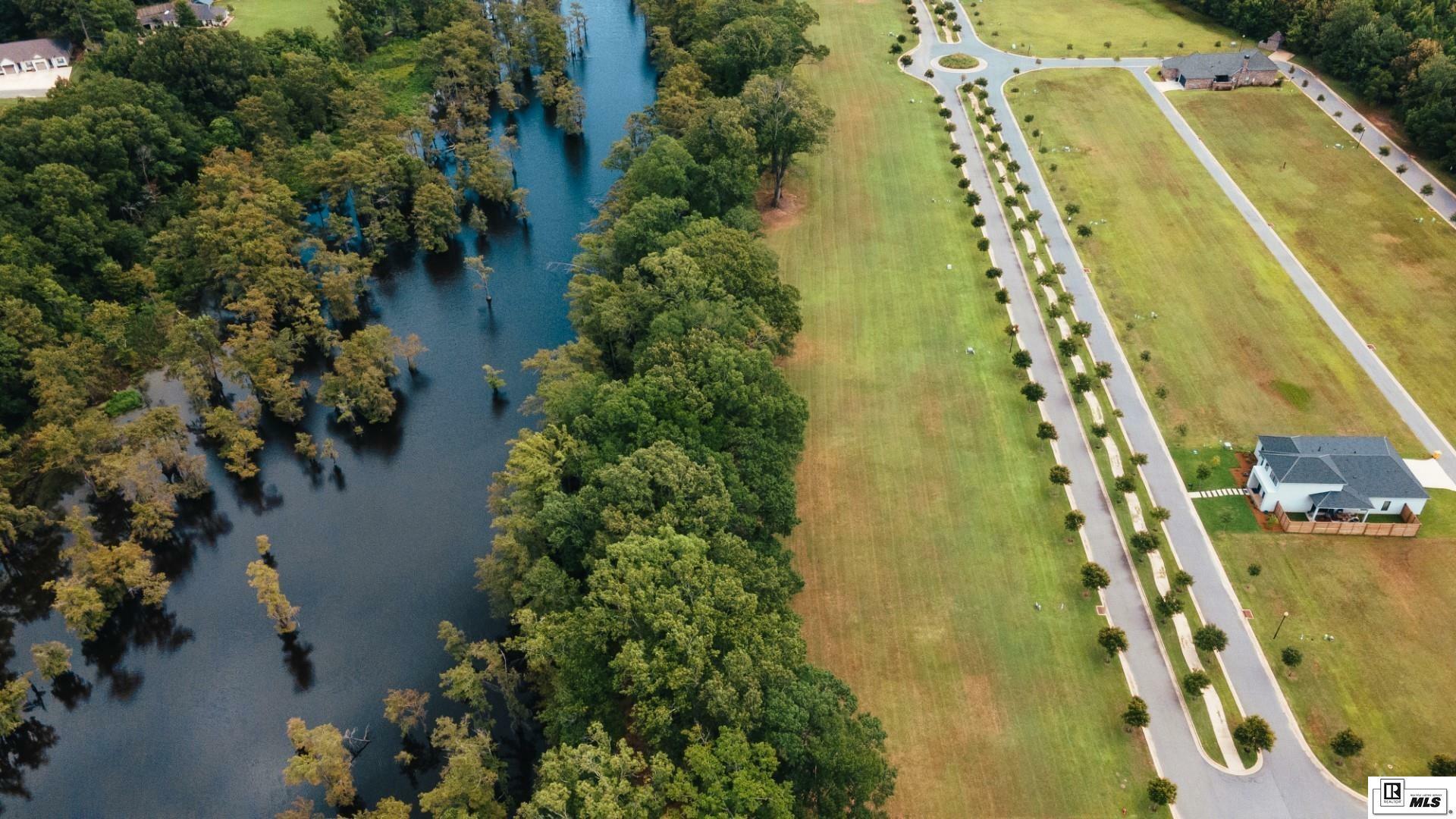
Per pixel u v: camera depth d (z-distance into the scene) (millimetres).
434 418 159000
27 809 107375
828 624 117875
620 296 148875
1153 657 114062
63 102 196375
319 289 181500
